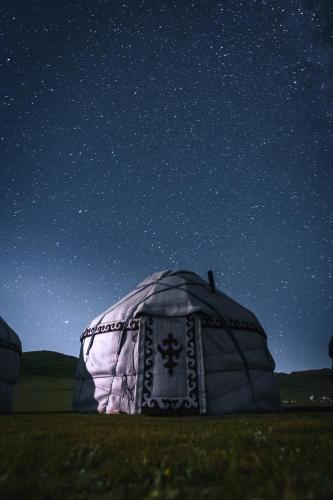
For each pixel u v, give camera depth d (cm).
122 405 927
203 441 317
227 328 993
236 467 215
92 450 278
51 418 653
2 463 235
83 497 177
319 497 162
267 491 171
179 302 1002
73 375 2633
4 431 402
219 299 1066
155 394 886
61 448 283
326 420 499
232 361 961
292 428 387
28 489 188
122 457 254
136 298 1070
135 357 949
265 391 975
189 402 873
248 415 734
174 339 947
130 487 189
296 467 214
